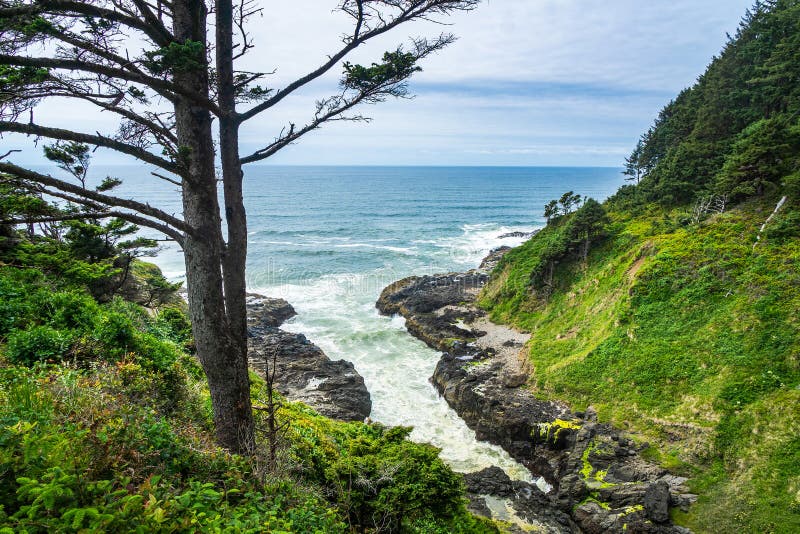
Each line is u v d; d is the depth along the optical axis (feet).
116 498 17.44
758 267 101.35
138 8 27.17
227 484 25.22
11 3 21.88
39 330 40.34
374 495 46.73
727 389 84.53
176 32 29.22
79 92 24.57
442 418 111.75
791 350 83.71
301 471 42.24
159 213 27.50
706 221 125.59
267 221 426.51
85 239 74.59
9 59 20.15
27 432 17.69
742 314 94.73
